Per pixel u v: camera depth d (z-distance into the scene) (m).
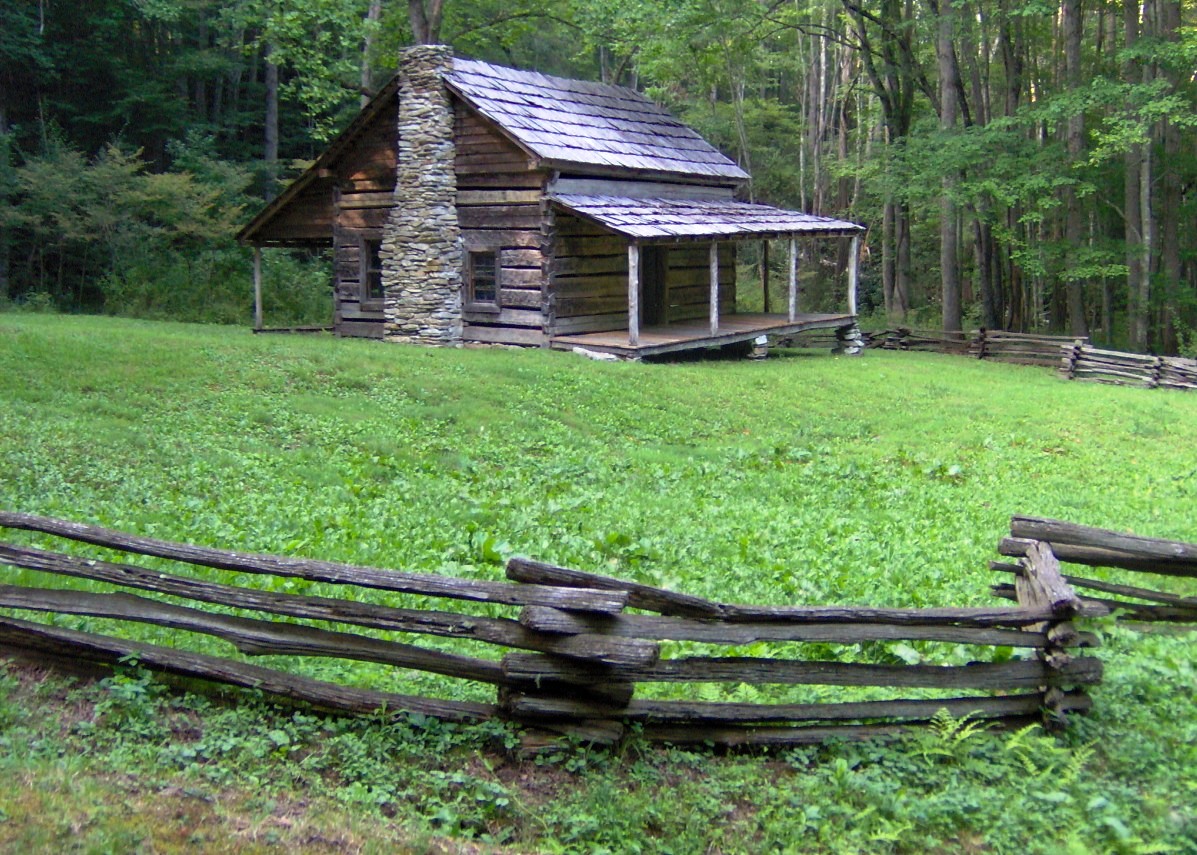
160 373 17.89
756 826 5.95
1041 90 40.69
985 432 20.03
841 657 7.72
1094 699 7.11
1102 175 34.00
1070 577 8.45
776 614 6.38
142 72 42.78
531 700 6.29
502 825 5.84
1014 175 33.03
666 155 28.30
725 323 28.58
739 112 42.25
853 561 10.56
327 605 6.30
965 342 33.72
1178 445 19.59
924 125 35.34
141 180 36.78
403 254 25.50
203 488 12.46
